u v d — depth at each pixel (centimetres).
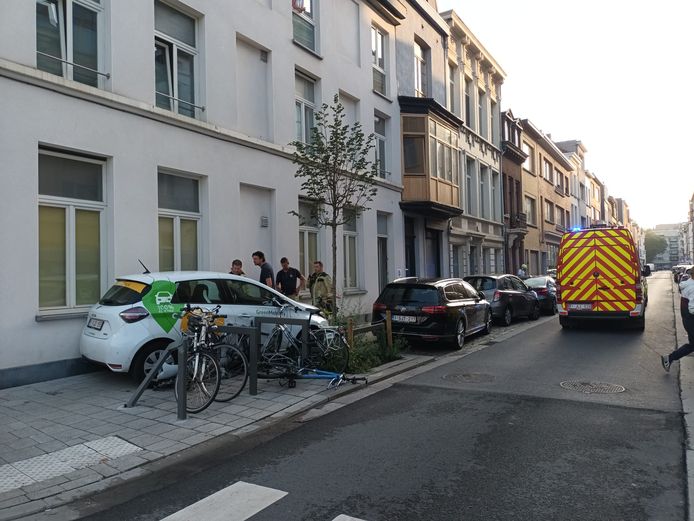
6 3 705
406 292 1088
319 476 431
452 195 1989
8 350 699
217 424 570
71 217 798
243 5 1129
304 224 1330
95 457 477
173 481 429
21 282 710
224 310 768
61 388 711
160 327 704
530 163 3638
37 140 732
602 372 823
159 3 974
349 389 722
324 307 1116
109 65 849
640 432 534
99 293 837
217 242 1039
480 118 2733
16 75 705
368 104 1612
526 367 876
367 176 1089
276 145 1196
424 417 597
